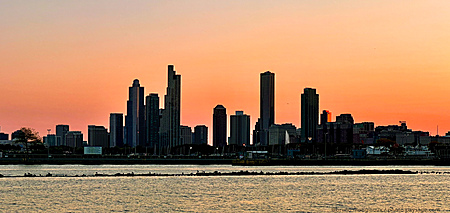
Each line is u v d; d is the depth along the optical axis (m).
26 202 161.12
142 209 149.00
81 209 148.88
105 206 154.12
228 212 144.75
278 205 158.50
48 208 150.50
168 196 176.00
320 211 148.62
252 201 166.25
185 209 149.25
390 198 178.25
